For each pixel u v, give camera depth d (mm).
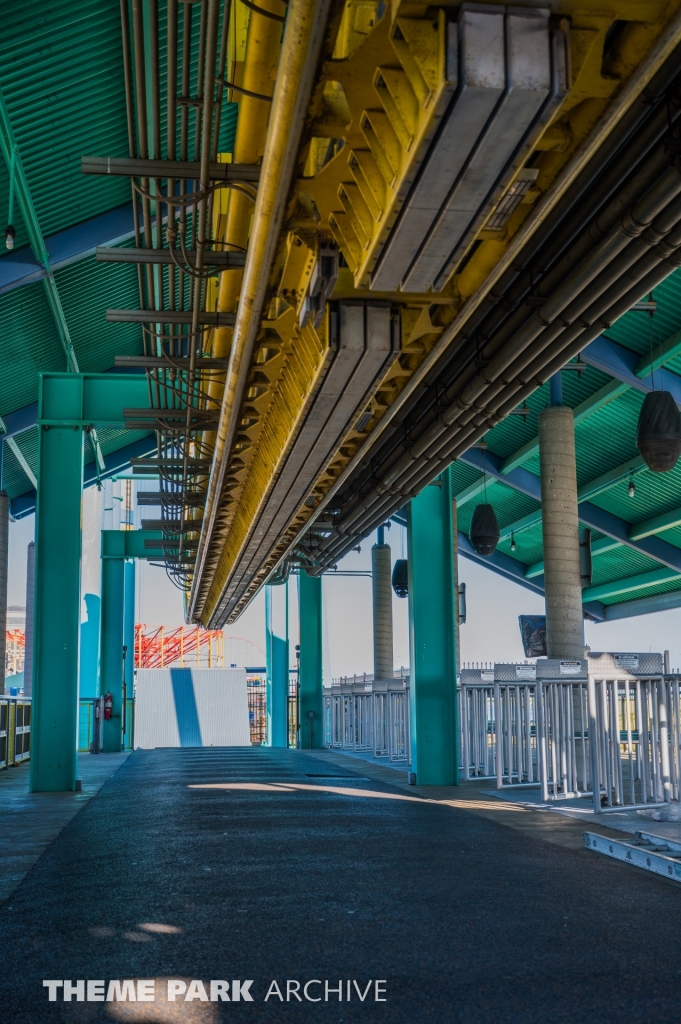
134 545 34594
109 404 17953
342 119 5598
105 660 34156
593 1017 4664
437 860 9125
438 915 6785
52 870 8922
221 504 16203
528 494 31891
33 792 17047
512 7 4281
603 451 29391
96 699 33531
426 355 8609
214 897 7461
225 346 10938
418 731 17938
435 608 18406
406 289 6340
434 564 18547
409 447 14484
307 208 6797
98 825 12211
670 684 13891
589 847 9844
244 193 7164
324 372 8086
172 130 6938
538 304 9547
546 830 11336
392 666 38250
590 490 31000
